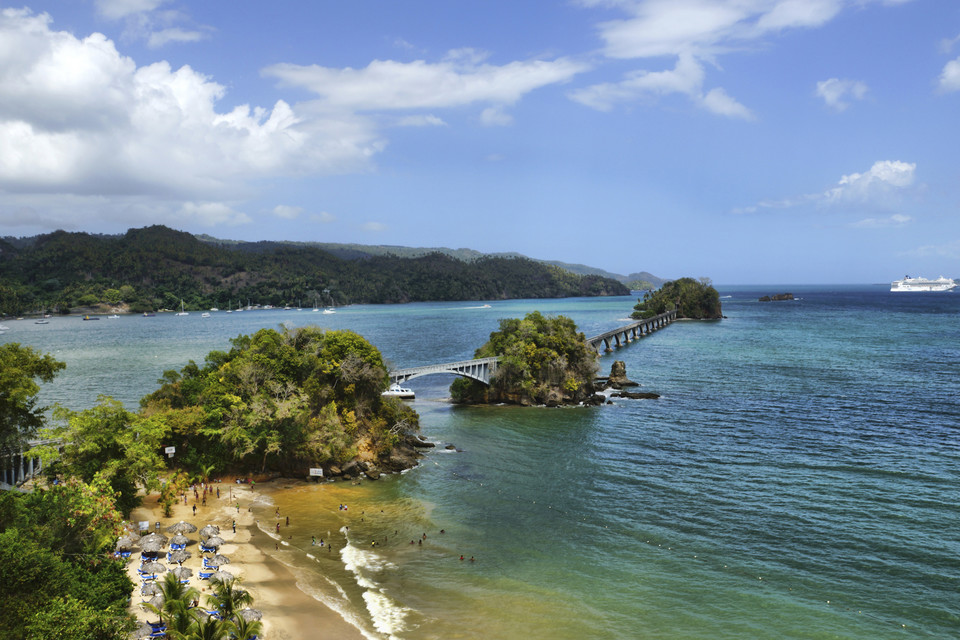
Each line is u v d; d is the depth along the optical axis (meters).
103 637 43.00
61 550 51.88
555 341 151.62
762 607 54.00
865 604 54.22
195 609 47.09
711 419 124.38
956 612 52.59
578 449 104.50
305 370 99.94
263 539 68.25
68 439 67.44
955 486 81.62
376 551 65.75
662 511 76.00
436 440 112.62
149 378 186.12
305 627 50.53
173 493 76.56
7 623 40.19
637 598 55.88
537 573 60.75
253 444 86.38
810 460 94.56
